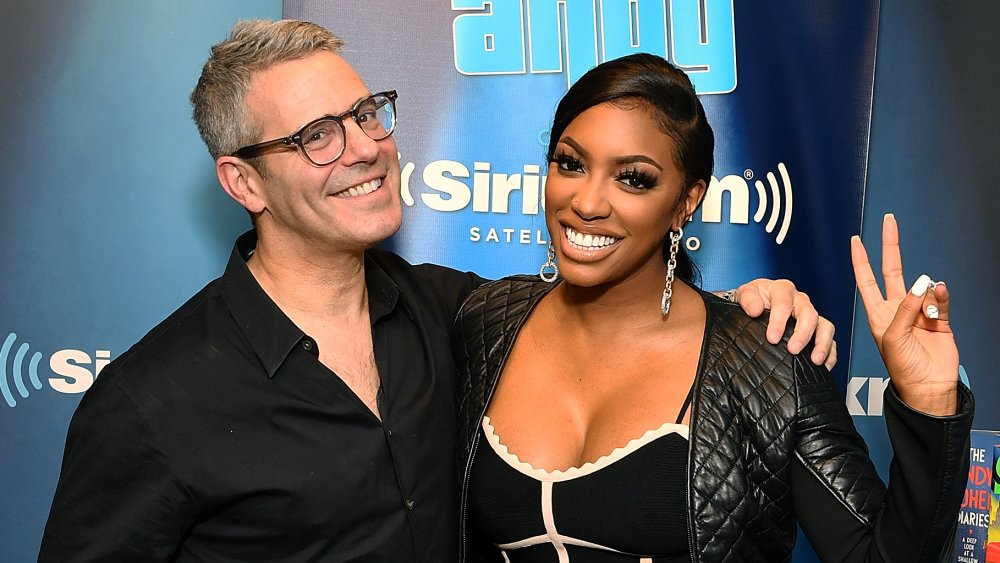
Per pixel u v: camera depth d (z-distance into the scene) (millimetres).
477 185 2193
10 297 2131
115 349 2168
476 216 2201
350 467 1513
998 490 2057
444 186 2188
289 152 1490
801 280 2207
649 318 1486
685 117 1389
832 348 1477
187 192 2166
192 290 2180
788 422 1382
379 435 1549
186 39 2137
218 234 2182
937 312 1209
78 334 2156
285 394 1513
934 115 2254
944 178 2266
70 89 2117
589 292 1489
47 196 2129
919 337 1262
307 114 1493
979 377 2293
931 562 1254
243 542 1510
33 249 2133
